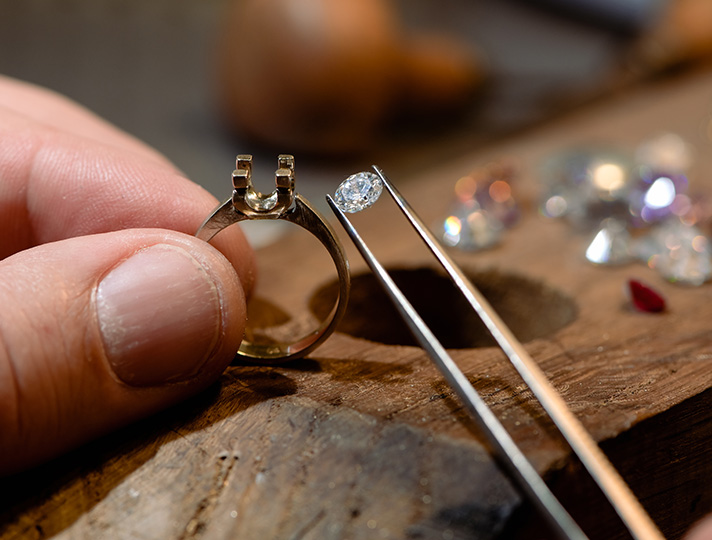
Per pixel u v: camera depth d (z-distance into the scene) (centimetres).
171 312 14
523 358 15
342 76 36
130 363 14
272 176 36
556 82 46
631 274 20
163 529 13
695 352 17
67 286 14
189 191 17
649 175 24
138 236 15
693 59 39
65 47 51
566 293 20
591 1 57
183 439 15
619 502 13
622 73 40
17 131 18
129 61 49
